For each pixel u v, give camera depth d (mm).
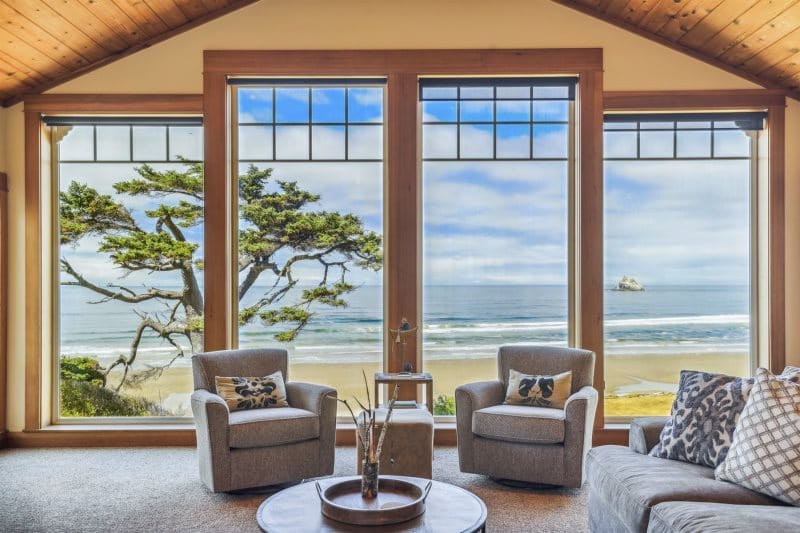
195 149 5020
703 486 2352
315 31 4816
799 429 2303
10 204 4840
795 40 4137
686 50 4762
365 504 2393
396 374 4422
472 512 2326
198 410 3645
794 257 4742
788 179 4754
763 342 4820
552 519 3227
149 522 3188
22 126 4852
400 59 4785
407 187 4777
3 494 3637
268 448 3584
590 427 3711
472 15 4801
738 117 4805
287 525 2184
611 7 4637
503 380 4266
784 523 1916
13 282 4832
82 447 4734
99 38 4516
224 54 4789
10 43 4188
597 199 4762
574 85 4855
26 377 4793
